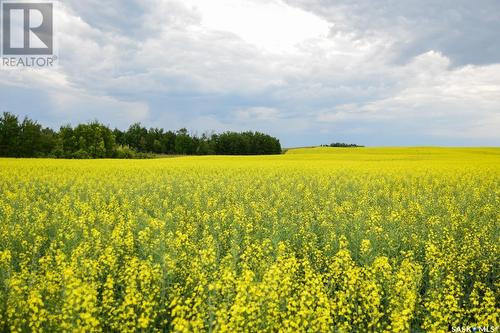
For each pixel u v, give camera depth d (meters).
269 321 7.20
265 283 7.79
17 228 13.43
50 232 13.95
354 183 27.34
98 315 7.93
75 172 35.97
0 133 92.00
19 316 7.46
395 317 7.25
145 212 17.55
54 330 7.24
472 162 49.69
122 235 13.45
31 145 93.62
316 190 25.00
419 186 27.06
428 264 10.97
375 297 7.84
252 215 17.45
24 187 24.17
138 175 33.22
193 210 18.11
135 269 8.82
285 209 17.72
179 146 132.50
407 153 78.62
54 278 8.37
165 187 25.06
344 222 14.75
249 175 33.09
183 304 8.70
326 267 11.30
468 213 16.83
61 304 7.73
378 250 11.83
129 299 7.57
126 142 138.50
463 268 10.78
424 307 8.78
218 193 23.03
